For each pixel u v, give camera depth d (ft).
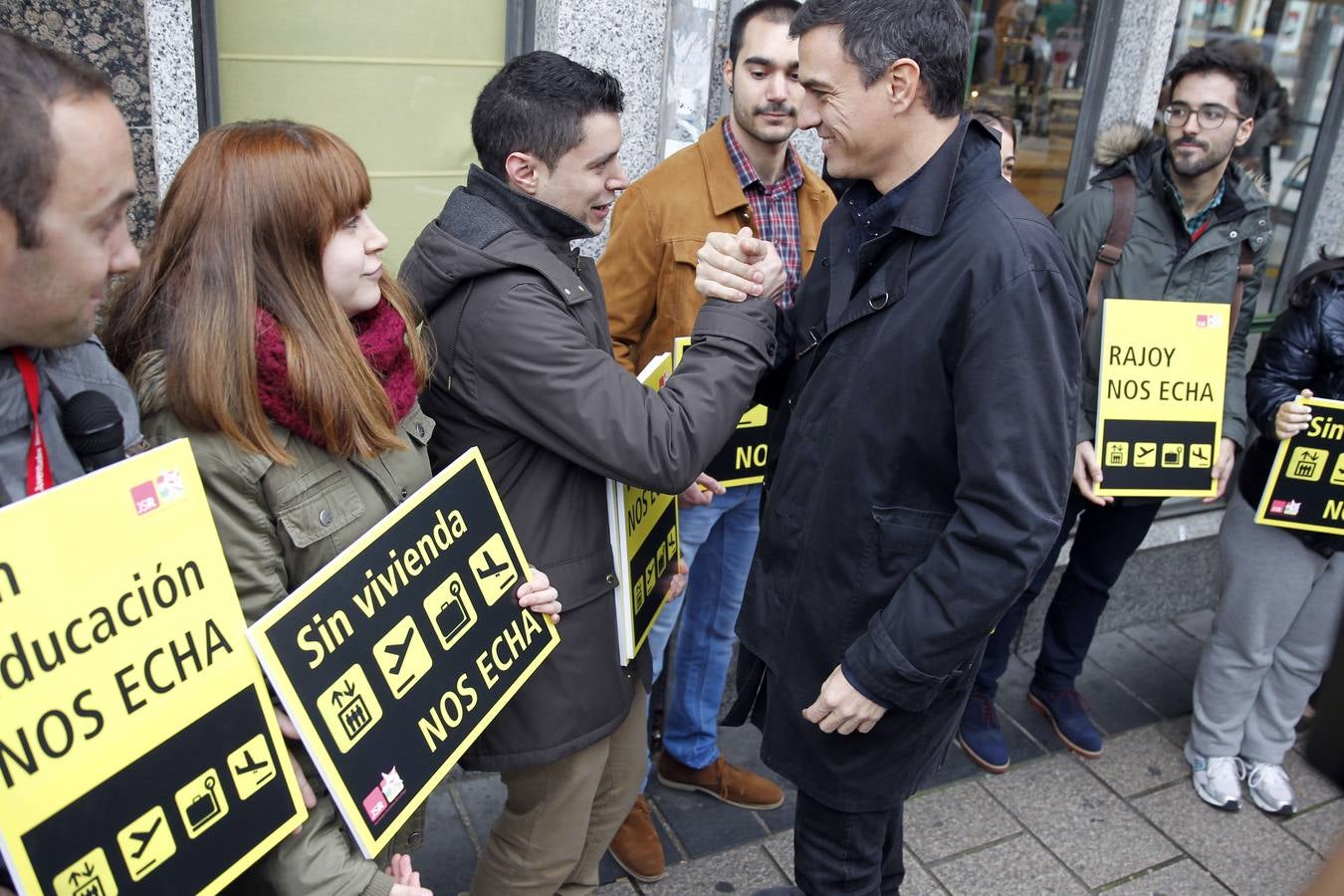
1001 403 5.25
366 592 4.77
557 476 5.95
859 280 6.00
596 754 6.43
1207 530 13.60
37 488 3.88
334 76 8.90
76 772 3.67
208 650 4.16
